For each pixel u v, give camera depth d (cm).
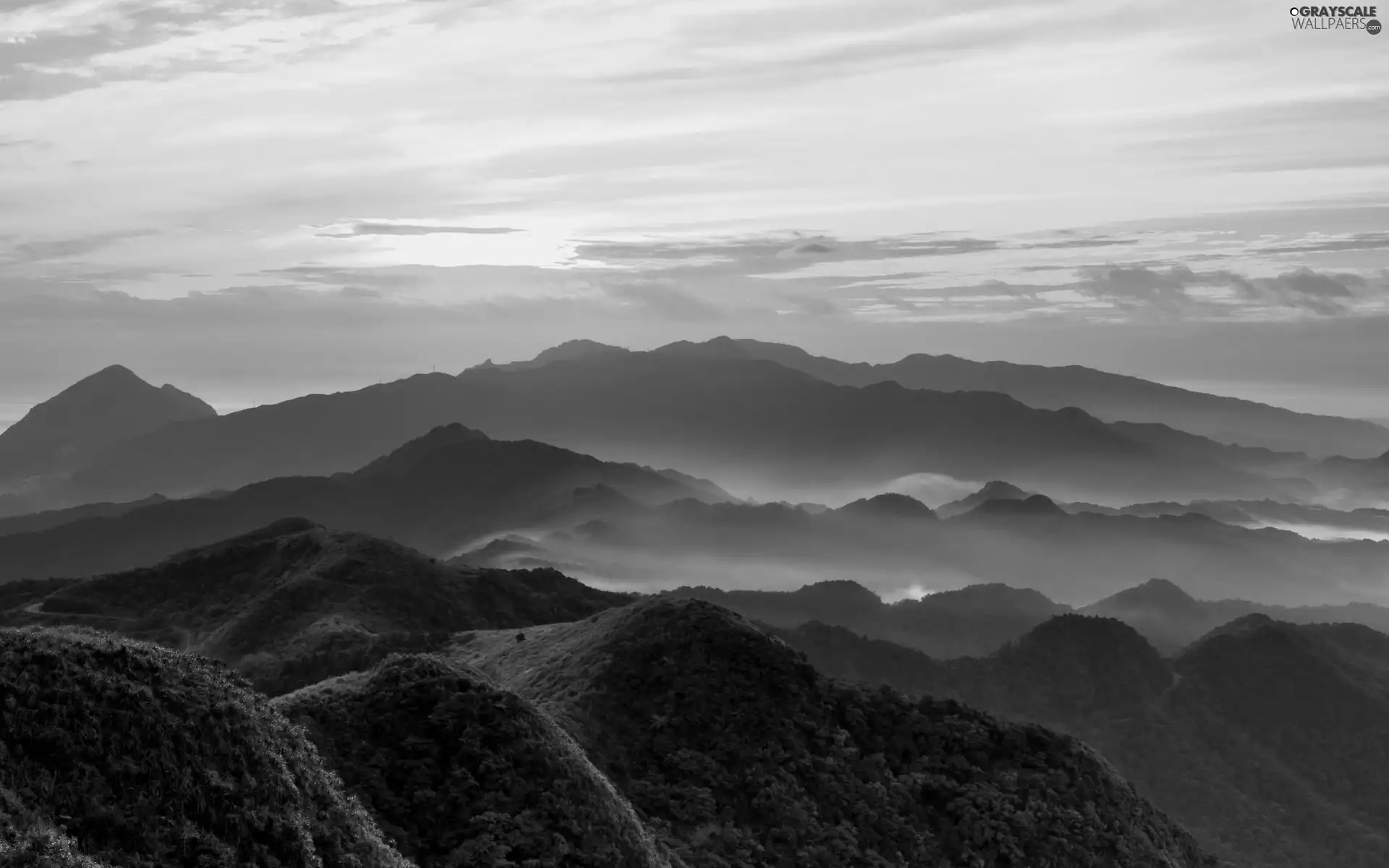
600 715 9519
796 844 8669
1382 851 17850
